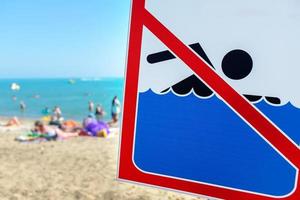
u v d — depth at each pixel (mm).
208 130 1327
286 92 1225
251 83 1262
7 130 12609
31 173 6090
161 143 1389
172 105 1364
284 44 1219
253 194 1288
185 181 1368
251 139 1277
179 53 1333
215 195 1334
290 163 1235
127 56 1401
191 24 1311
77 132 11117
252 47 1249
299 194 1230
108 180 5578
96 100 31594
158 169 1400
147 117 1399
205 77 1311
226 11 1266
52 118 15539
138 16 1374
